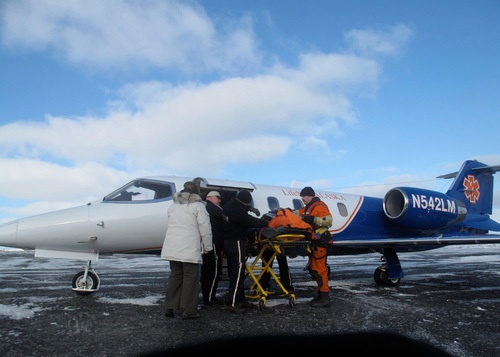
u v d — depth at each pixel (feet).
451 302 24.30
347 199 38.96
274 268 46.24
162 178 29.19
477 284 33.50
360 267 50.26
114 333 16.20
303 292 27.86
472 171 45.24
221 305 22.63
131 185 28.32
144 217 26.78
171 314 19.31
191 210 19.36
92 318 18.83
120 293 26.35
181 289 19.65
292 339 15.42
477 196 45.39
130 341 15.10
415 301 24.47
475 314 20.71
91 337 15.61
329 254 37.60
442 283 34.14
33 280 33.83
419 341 15.42
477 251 103.30
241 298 21.13
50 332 16.28
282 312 20.59
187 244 18.92
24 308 21.02
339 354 13.69
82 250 25.80
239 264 20.80
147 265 52.80
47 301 23.13
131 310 20.76
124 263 56.95
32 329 16.71
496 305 23.45
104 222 25.61
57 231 24.59
